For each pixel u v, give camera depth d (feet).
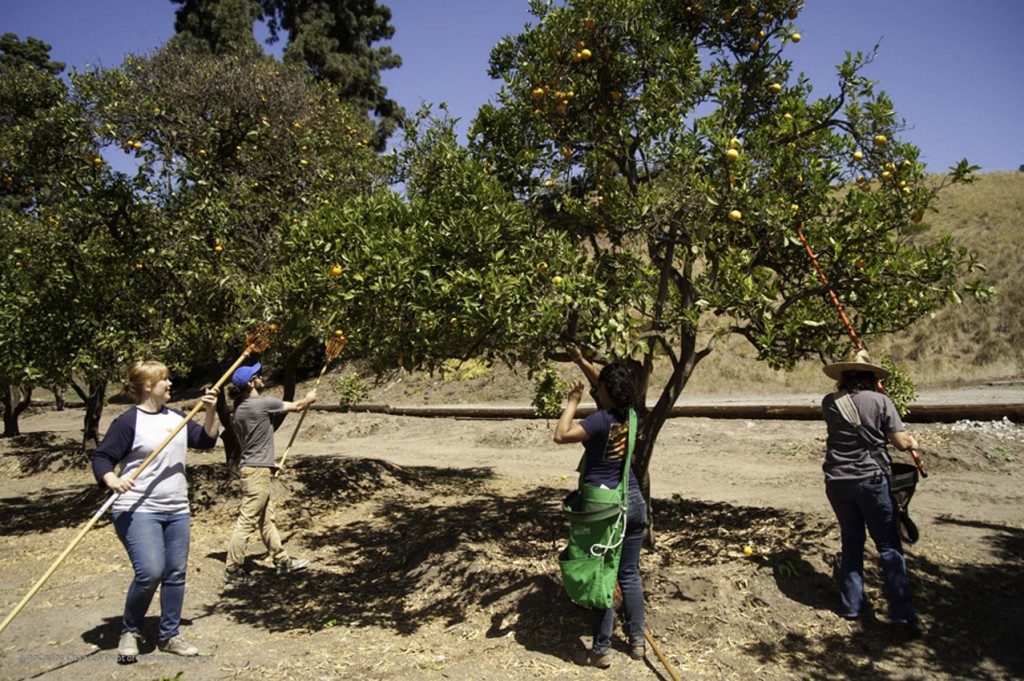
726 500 27.02
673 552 18.62
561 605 15.56
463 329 15.39
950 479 28.94
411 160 22.85
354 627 16.14
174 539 14.28
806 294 16.90
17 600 17.66
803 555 16.63
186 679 13.28
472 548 19.63
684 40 16.80
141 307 26.89
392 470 34.71
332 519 27.45
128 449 13.73
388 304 14.90
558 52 17.31
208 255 26.86
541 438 48.83
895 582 14.19
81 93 28.58
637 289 16.22
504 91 19.51
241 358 16.55
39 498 36.76
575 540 13.25
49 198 30.86
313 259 15.76
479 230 15.35
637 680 12.85
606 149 18.06
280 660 14.29
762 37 17.97
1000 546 18.89
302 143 30.55
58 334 25.89
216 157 30.07
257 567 20.89
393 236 15.61
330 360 16.87
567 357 16.39
